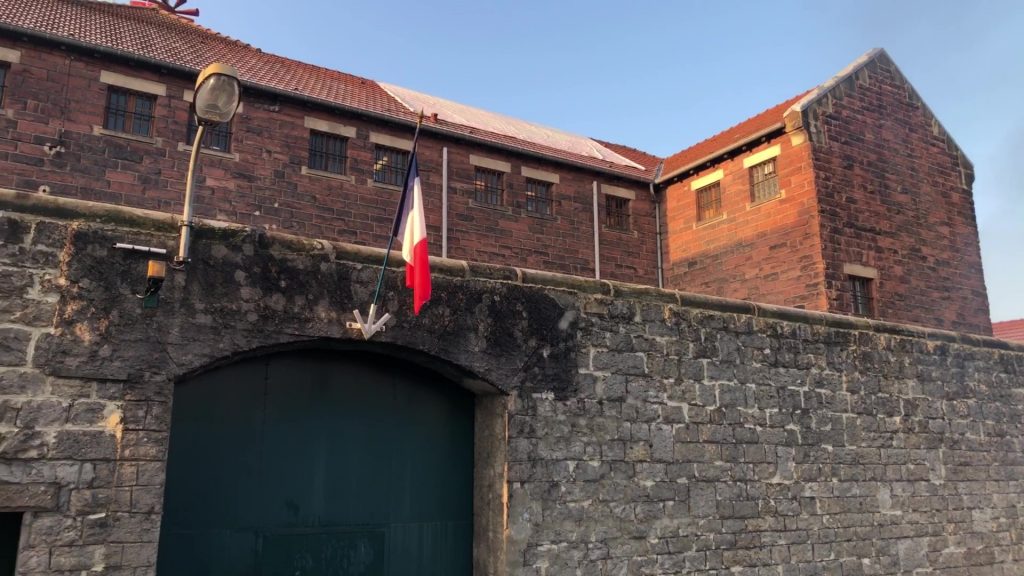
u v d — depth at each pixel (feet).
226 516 23.57
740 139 59.72
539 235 60.64
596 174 64.90
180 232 22.06
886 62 61.36
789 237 55.47
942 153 62.49
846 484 34.53
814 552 32.78
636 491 28.68
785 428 33.19
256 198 49.57
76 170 44.47
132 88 47.06
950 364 40.27
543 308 28.07
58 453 19.63
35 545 19.06
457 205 57.11
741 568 30.60
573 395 28.07
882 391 37.01
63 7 52.06
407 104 60.80
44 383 19.80
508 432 26.50
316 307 23.73
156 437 20.86
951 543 37.50
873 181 57.36
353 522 25.80
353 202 52.90
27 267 20.15
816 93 56.59
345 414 26.22
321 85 57.00
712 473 30.71
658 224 67.62
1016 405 42.52
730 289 59.62
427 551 27.09
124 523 20.06
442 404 28.30
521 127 70.44
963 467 39.09
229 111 20.20
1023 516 40.88
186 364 21.56
